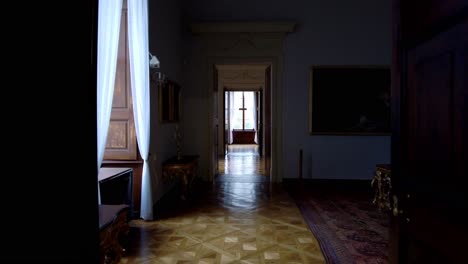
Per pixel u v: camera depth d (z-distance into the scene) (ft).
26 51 2.48
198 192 16.60
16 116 2.46
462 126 3.07
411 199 4.06
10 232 2.48
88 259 2.86
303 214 12.73
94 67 3.02
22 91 2.47
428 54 3.66
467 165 2.99
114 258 7.03
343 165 19.03
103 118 8.13
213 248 9.29
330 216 12.48
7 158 2.44
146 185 11.78
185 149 19.34
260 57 18.99
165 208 13.55
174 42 16.84
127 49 11.78
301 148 19.08
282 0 18.88
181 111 18.51
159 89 13.93
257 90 32.35
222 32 18.81
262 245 9.52
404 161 4.23
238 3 19.01
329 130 18.94
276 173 19.21
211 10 19.07
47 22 2.57
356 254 8.88
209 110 19.29
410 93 4.08
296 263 8.32
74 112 2.72
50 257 2.60
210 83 19.22
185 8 19.12
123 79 11.86
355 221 11.84
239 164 26.21
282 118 19.08
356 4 18.72
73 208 2.71
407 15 4.13
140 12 11.23
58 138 2.63
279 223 11.59
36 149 2.53
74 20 2.72
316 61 18.88
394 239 4.54
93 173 2.96
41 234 2.56
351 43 18.79
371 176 18.93
